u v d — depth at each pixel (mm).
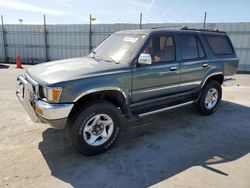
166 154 3541
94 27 17719
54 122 3029
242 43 14992
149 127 4578
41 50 19406
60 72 3303
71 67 3531
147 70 3846
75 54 18734
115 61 3842
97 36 17844
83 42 18297
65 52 18938
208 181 2875
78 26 18062
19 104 5816
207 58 4949
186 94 4727
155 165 3230
